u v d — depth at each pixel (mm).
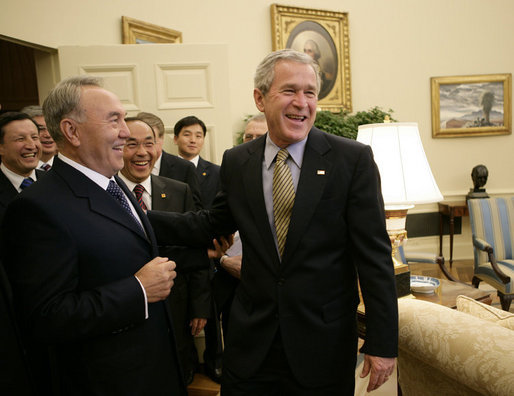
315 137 1367
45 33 3688
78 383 1204
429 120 6023
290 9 5480
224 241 1698
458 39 5973
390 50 5934
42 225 1107
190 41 5078
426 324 1338
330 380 1315
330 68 5723
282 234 1329
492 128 6000
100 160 1251
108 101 1242
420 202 1858
